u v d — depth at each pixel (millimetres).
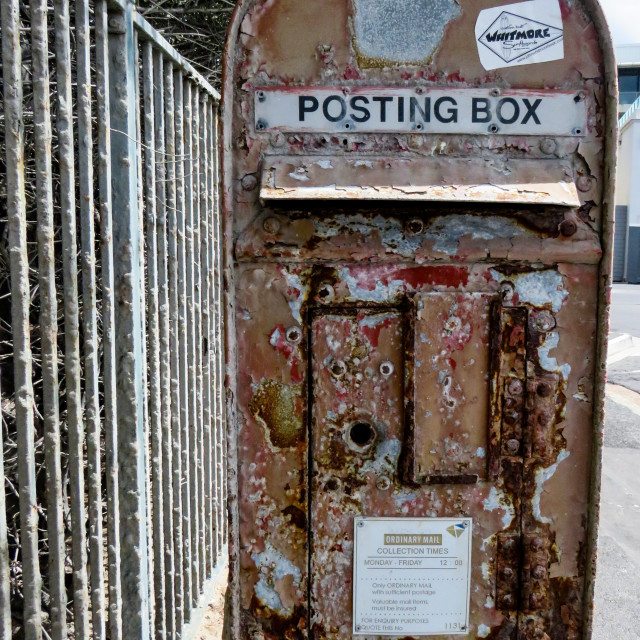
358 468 1620
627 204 21578
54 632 1675
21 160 1528
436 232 1572
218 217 3109
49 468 1641
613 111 1562
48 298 1612
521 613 1646
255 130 1565
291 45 1564
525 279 1588
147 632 1977
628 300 15430
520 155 1582
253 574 1646
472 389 1595
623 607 2971
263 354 1601
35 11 1537
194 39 3811
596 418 1598
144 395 2057
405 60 1573
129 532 1915
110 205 1797
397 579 1642
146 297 2467
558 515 1633
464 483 1618
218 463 3078
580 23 1580
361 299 1585
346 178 1524
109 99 1838
